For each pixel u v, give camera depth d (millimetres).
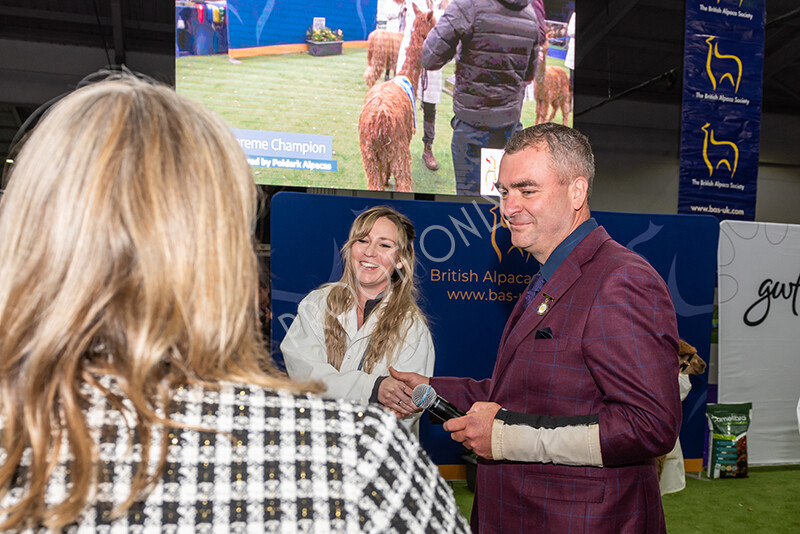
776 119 5762
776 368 3785
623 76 5348
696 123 4434
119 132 406
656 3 5348
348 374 1958
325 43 3850
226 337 410
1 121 4148
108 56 4309
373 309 2129
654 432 1052
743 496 3447
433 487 456
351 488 407
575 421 1102
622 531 1146
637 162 5398
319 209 2623
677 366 1135
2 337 375
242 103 3734
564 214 1298
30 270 382
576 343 1168
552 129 1316
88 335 376
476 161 4105
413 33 3980
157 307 385
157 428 390
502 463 1251
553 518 1161
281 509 389
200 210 407
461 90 4070
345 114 3895
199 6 3650
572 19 4258
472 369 2869
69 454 373
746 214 4531
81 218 382
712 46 4469
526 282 2926
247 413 417
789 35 5586
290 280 2584
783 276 3773
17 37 4172
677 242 3354
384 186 3967
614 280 1146
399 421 469
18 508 356
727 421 3736
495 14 4094
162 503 377
